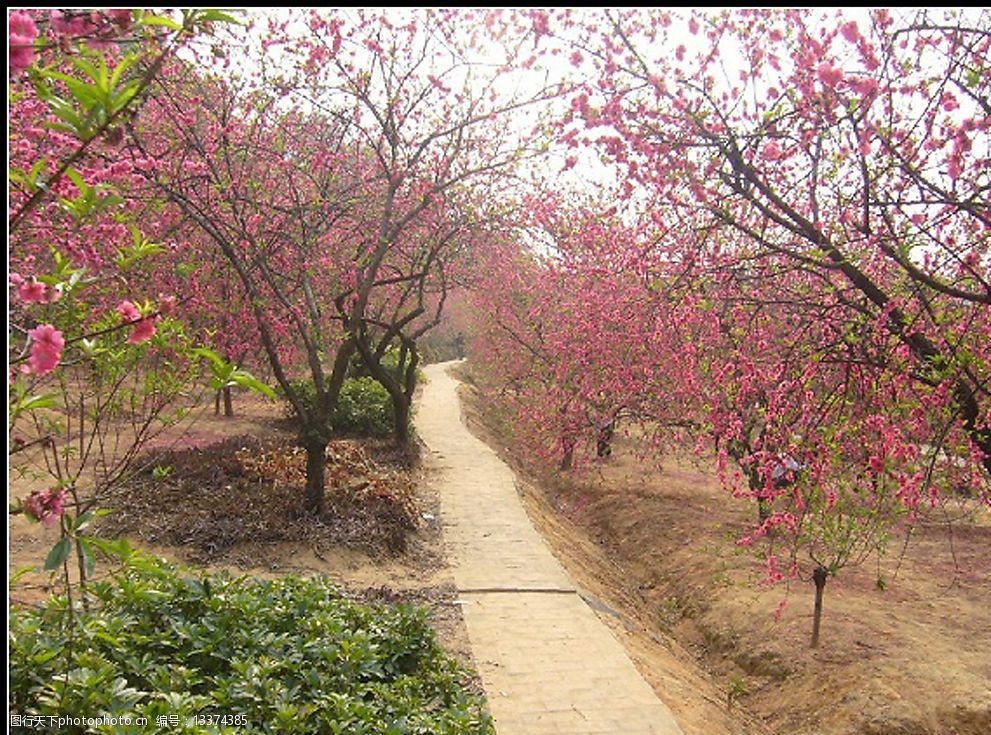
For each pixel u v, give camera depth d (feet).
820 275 16.84
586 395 32.71
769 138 17.67
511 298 53.16
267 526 26.40
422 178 33.53
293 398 28.27
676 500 45.73
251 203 26.84
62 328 14.24
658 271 23.82
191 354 16.67
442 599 24.27
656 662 23.00
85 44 8.25
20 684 10.61
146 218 28.30
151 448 34.35
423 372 99.76
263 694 12.16
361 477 34.14
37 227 15.42
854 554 35.37
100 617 13.24
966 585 32.65
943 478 17.21
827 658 26.21
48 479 28.12
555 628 22.57
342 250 36.14
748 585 31.63
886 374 16.53
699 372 23.90
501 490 39.50
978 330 17.40
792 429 17.61
